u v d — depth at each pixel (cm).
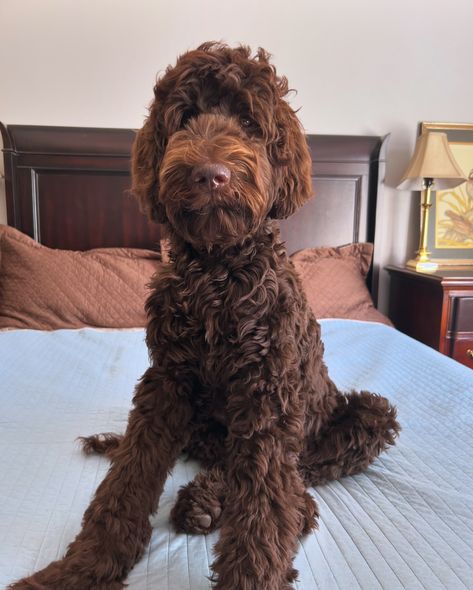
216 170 80
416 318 273
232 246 91
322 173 285
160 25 267
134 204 273
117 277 236
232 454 86
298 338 94
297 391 89
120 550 81
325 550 89
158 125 100
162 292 96
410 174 271
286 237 287
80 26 263
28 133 260
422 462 117
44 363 177
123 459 90
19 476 108
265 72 97
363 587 79
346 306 252
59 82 266
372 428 114
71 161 266
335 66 284
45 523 93
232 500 83
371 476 115
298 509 87
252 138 95
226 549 78
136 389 99
